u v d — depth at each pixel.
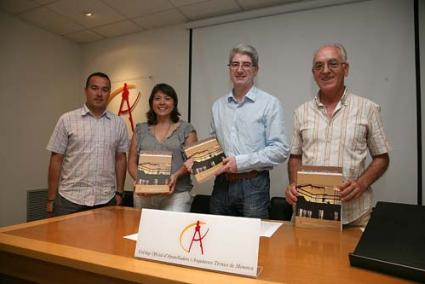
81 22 3.14
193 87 3.10
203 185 2.96
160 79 3.29
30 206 3.08
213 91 3.00
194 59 3.10
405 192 2.29
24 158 3.04
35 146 3.16
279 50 2.72
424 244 0.66
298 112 1.49
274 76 2.74
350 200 1.13
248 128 1.63
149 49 3.36
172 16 3.01
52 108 3.37
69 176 1.99
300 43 2.65
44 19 3.04
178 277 0.64
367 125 1.30
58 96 3.45
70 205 1.96
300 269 0.68
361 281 0.61
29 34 3.12
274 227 1.07
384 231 0.74
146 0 2.69
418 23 2.27
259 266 0.70
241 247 0.66
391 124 2.34
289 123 2.68
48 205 2.05
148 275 0.66
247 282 0.61
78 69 3.74
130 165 1.92
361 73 2.43
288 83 2.69
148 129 1.89
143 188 1.44
